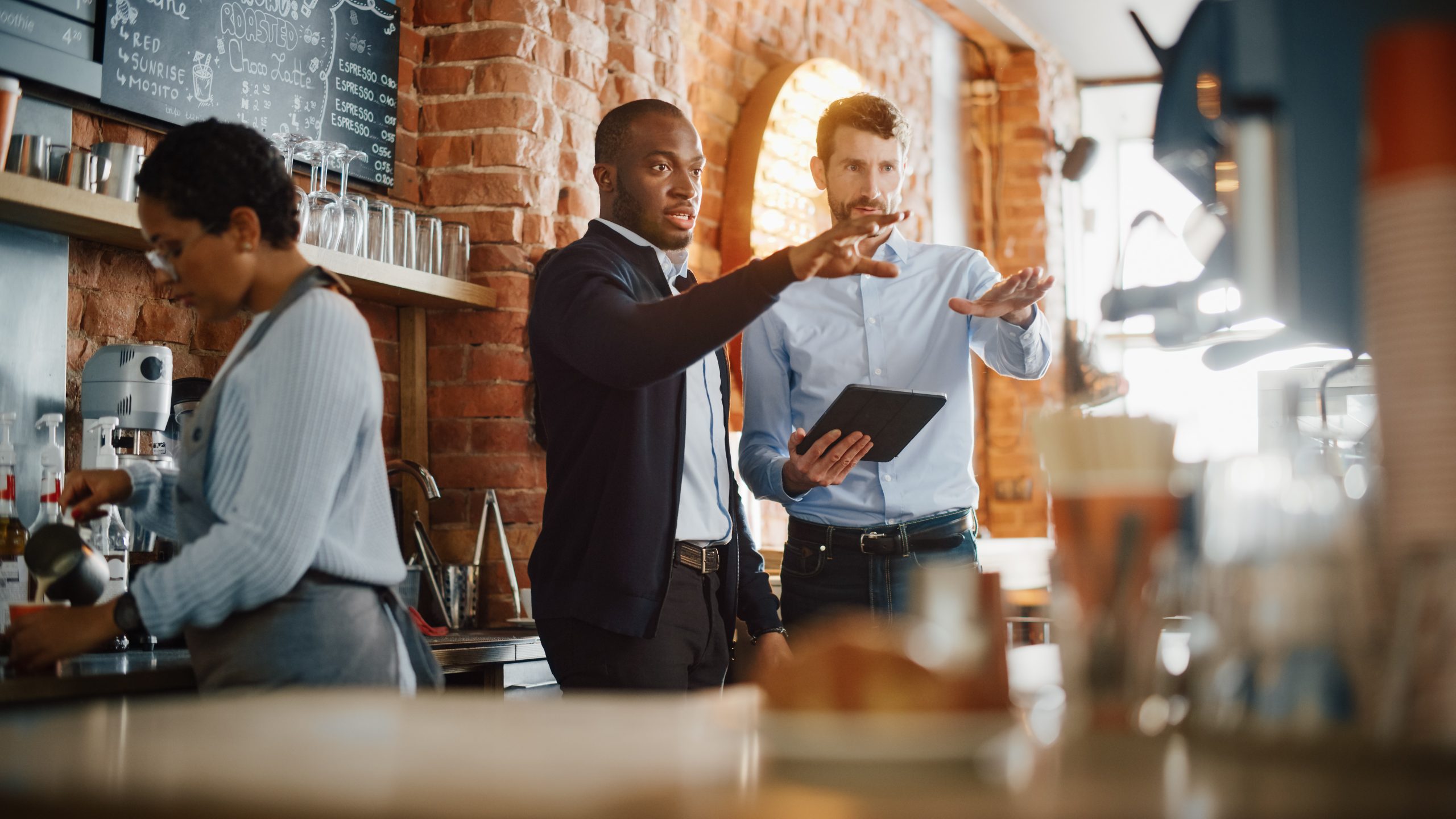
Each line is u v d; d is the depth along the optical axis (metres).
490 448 3.10
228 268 1.60
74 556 1.74
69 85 2.34
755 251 4.20
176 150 1.58
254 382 1.51
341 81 2.96
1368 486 0.79
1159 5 6.08
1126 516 0.74
